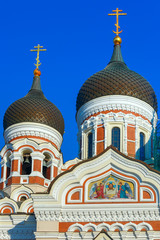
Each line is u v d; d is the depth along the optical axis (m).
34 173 53.16
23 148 54.50
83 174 44.22
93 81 57.72
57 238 42.53
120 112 55.44
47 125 56.50
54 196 43.72
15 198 51.66
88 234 42.53
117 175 43.94
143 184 43.38
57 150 55.78
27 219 46.59
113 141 54.59
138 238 42.00
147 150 55.25
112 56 61.94
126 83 56.78
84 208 43.22
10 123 56.75
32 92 59.97
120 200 43.12
